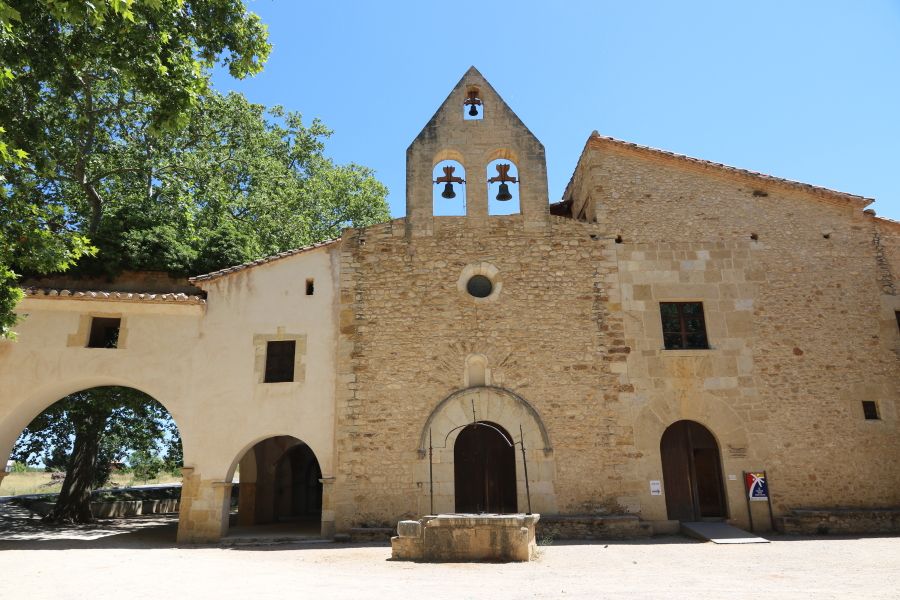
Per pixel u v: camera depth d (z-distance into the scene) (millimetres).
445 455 12398
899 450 12828
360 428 12617
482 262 13719
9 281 9945
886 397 13188
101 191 18766
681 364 13094
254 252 16891
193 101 9836
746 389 13000
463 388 12820
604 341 13195
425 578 7098
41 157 10828
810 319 13586
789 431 12805
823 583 6574
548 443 12414
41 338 12930
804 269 13953
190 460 12586
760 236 14148
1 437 12617
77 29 9523
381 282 13617
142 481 38812
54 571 7789
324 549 10734
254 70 11172
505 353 13055
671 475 12758
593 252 13836
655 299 13555
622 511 12156
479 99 15336
